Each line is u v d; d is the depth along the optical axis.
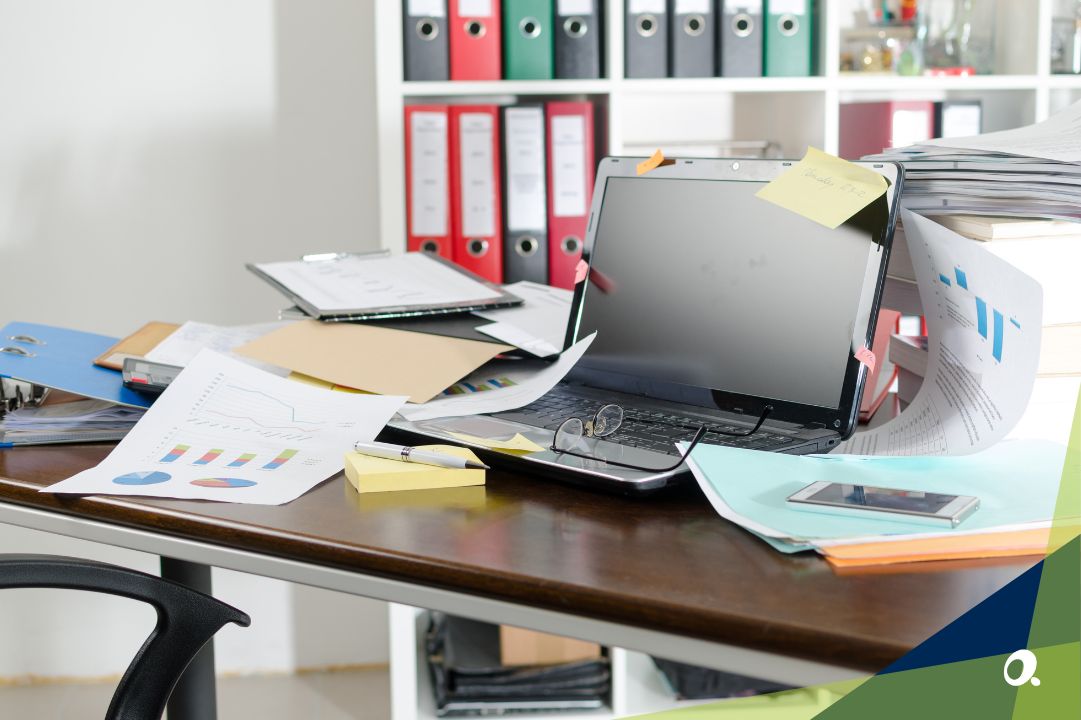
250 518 0.80
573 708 2.04
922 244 0.97
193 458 0.95
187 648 0.94
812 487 0.80
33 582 0.87
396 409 1.04
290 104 2.27
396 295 1.32
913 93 2.23
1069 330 0.96
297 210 2.30
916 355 1.12
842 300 0.95
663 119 2.26
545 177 1.91
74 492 0.86
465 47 1.87
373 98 2.28
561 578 0.68
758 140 2.29
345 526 0.79
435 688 2.08
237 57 2.25
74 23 2.22
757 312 1.01
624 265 1.14
